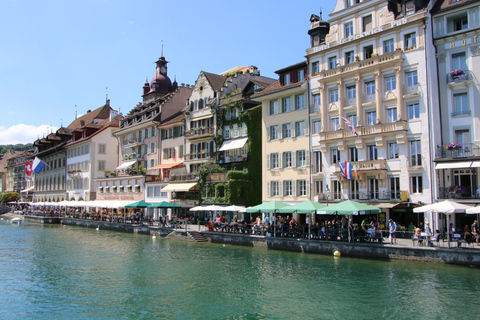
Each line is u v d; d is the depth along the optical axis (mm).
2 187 152625
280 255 32438
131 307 20047
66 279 25781
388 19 37500
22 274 27281
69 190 91250
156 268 28750
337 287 22578
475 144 32656
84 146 85812
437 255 26656
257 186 50469
